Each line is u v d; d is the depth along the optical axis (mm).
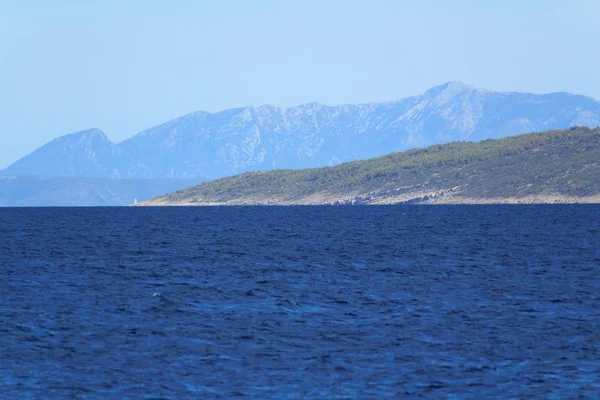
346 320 150625
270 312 158750
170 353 126000
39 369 117188
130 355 124938
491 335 137750
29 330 140875
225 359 122812
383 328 143375
